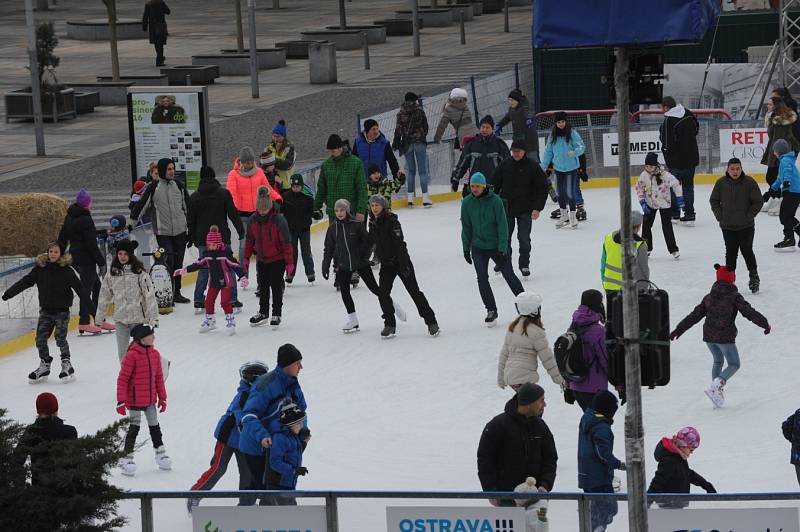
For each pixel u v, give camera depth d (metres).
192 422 45.03
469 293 59.81
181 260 61.56
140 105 73.88
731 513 28.98
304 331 55.34
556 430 42.47
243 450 34.06
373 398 46.66
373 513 30.42
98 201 83.38
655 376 28.42
